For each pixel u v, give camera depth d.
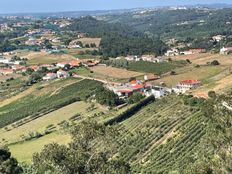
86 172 75.94
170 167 124.00
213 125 72.62
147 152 144.75
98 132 78.62
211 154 74.19
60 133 184.75
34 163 81.69
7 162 99.00
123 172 79.12
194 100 179.50
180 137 144.25
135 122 179.62
